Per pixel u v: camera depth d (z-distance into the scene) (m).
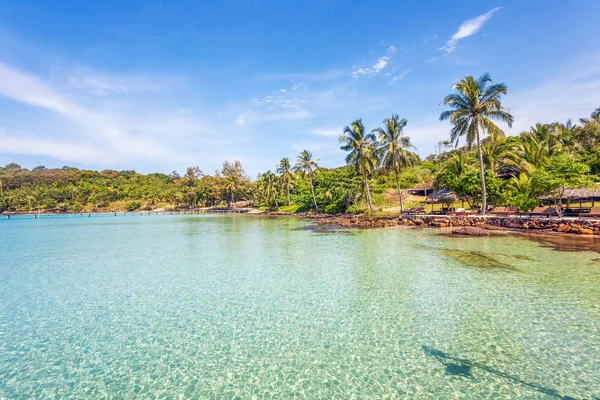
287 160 88.31
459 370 7.43
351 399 6.52
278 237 33.12
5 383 7.35
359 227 39.62
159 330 10.09
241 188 115.56
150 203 122.44
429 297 12.40
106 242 31.78
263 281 15.49
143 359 8.36
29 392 7.01
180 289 14.45
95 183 136.62
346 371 7.55
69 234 40.53
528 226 29.98
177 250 25.81
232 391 6.91
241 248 26.17
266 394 6.77
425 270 16.58
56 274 17.72
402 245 24.61
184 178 133.00
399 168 46.50
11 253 25.23
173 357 8.42
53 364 8.17
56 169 158.62
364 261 19.30
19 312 11.84
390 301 12.14
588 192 30.22
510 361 7.70
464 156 49.22
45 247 28.55
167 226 52.38
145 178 156.88
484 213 36.47
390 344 8.77
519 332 9.14
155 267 19.25
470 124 36.38
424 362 7.83
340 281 15.09
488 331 9.29
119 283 15.63
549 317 10.08
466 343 8.65
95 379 7.48
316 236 32.69
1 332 10.09
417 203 58.53
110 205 121.81
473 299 11.97
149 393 6.91
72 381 7.41
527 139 51.91
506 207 42.00
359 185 61.97
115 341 9.38
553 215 33.06
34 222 68.81
